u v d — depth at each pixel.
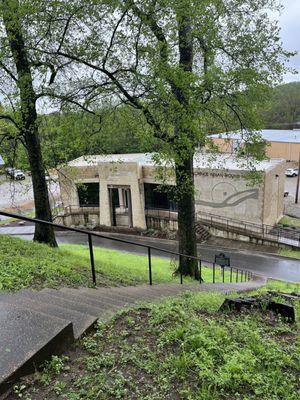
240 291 9.71
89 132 12.95
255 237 24.91
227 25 11.05
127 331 3.92
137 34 9.90
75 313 4.07
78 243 25.55
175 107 9.73
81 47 10.13
